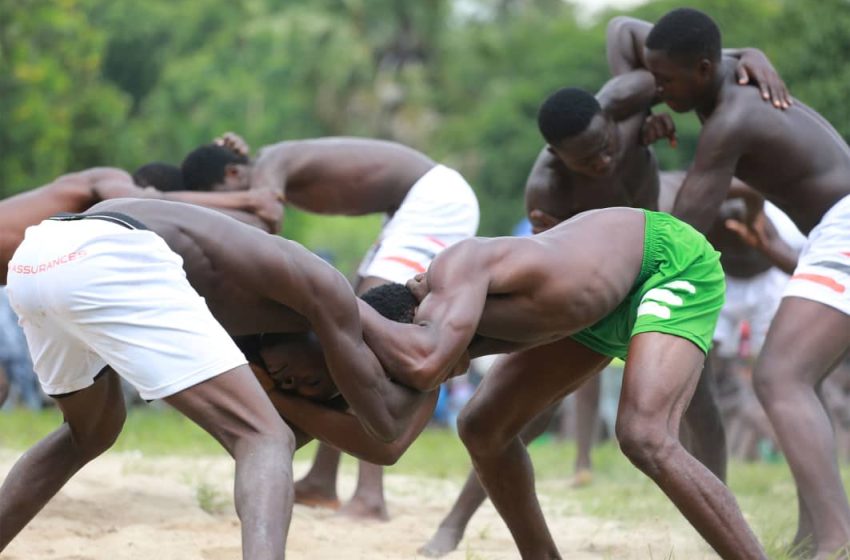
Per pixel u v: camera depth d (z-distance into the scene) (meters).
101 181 20.22
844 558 16.48
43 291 12.98
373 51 107.81
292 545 18.14
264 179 20.62
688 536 20.20
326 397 14.44
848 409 35.22
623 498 24.48
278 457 12.51
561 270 14.34
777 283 29.30
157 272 12.91
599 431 39.66
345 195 21.53
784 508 23.03
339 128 104.38
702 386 19.23
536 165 20.67
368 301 14.35
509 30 114.38
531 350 15.58
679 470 13.84
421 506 23.88
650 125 20.20
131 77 97.69
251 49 94.62
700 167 18.70
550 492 26.17
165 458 27.39
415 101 104.81
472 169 92.69
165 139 85.56
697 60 18.62
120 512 19.81
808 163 18.61
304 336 14.07
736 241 27.42
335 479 22.28
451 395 46.94
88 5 94.25
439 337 13.43
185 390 12.73
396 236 21.34
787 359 17.52
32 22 57.69
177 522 19.09
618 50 21.03
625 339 15.41
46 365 13.87
